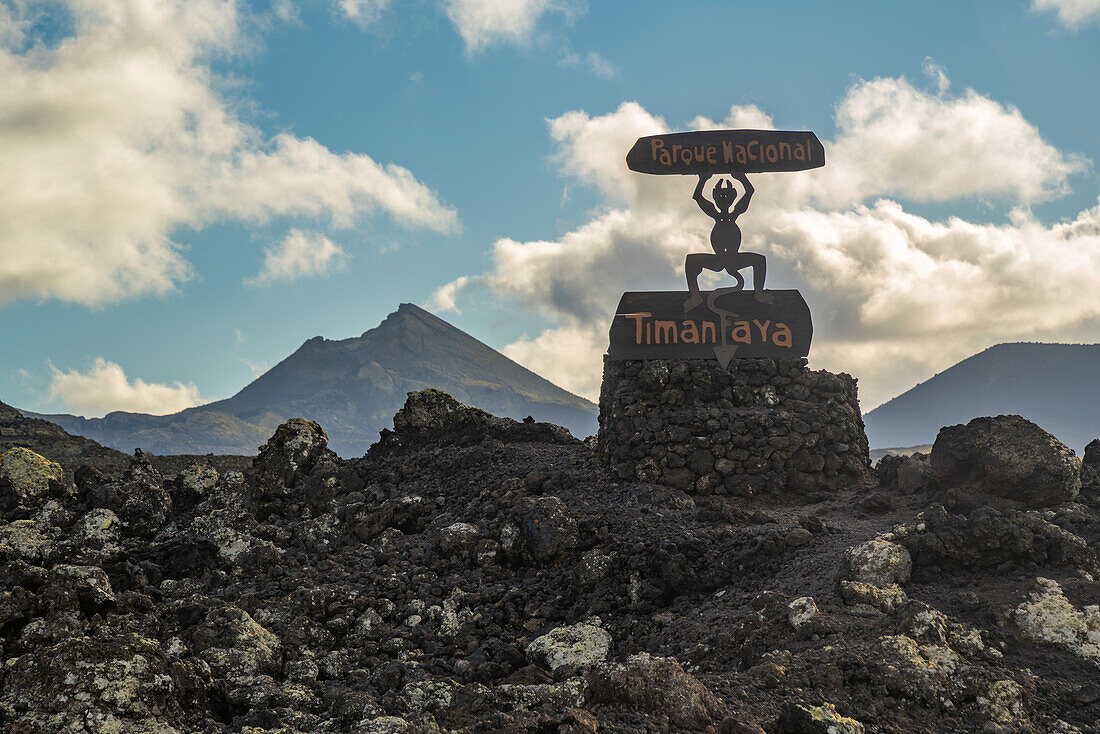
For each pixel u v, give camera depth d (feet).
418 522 67.10
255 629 44.60
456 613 51.57
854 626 37.78
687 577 50.26
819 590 43.93
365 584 55.57
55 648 33.37
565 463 76.13
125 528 68.18
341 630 49.19
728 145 77.15
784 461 69.41
